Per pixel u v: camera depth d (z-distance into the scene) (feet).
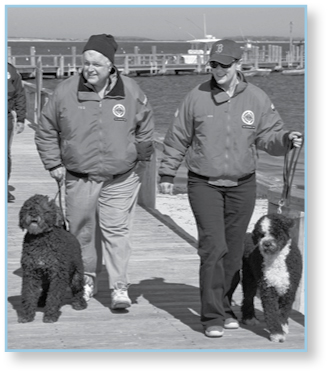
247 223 18.13
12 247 26.30
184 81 173.27
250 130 17.83
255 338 18.12
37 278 18.93
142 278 23.20
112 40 18.98
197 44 217.97
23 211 18.12
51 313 18.97
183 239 28.35
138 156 19.61
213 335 18.01
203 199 17.89
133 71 187.83
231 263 18.34
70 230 19.95
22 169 42.24
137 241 27.84
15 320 19.12
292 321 19.36
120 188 19.60
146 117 19.65
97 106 18.98
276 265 17.26
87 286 20.71
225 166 17.72
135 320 19.30
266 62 220.43
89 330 18.52
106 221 19.69
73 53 165.07
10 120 31.71
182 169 50.93
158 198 40.91
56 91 19.17
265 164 54.44
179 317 19.61
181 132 18.21
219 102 17.65
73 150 19.12
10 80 31.53
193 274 23.75
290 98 145.07
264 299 17.70
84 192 19.51
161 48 573.33
